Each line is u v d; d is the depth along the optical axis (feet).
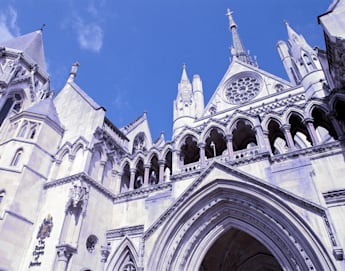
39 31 157.17
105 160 88.28
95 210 74.54
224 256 77.66
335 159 56.34
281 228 51.03
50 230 67.87
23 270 64.03
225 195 60.03
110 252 70.38
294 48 117.19
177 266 56.90
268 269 84.99
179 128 120.67
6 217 66.08
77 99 107.55
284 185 55.57
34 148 81.82
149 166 85.56
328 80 73.20
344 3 54.19
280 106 99.91
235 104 122.01
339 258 42.57
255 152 65.67
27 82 119.75
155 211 67.36
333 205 49.90
